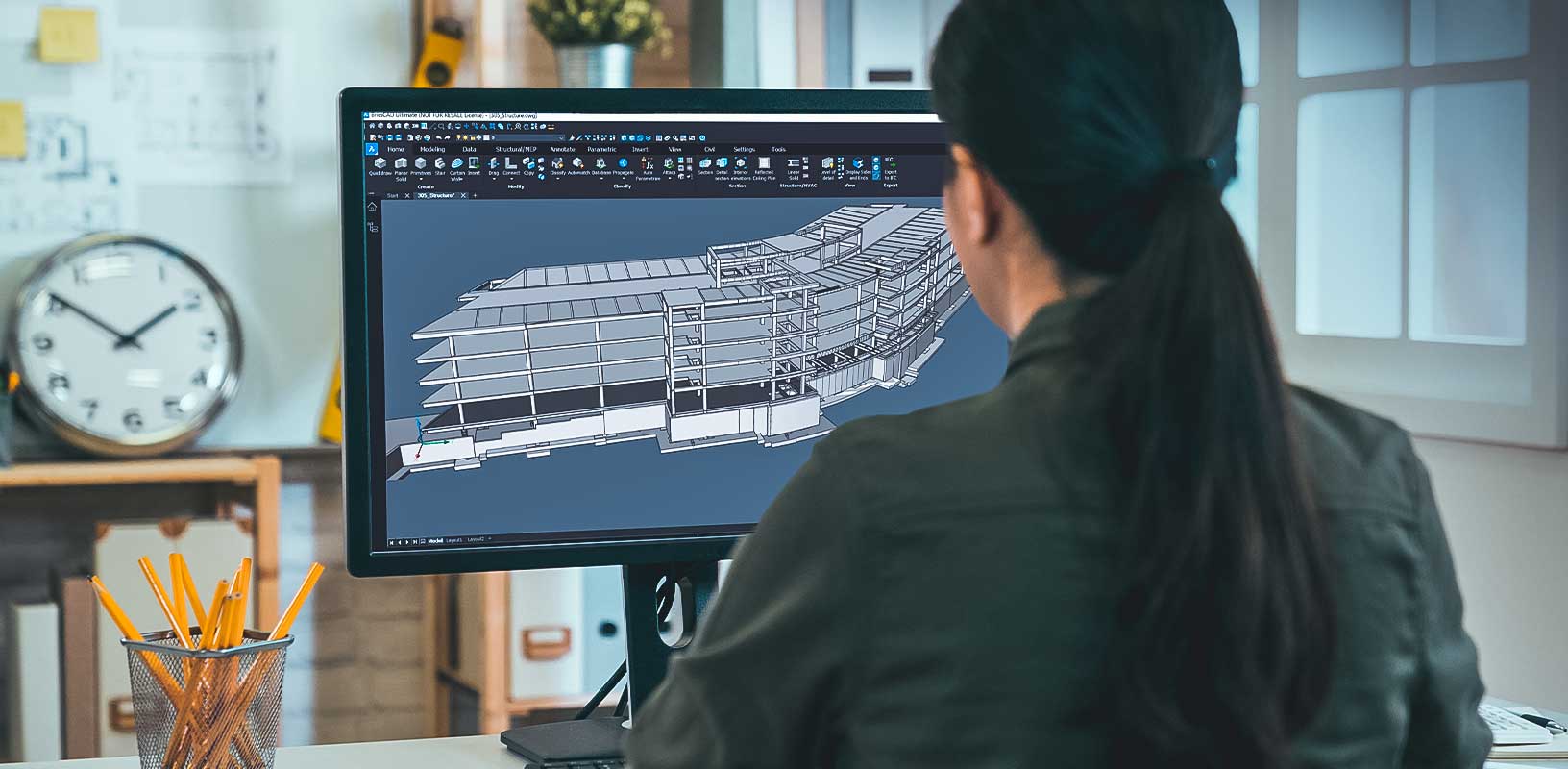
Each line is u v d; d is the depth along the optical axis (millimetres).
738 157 1271
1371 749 709
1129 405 662
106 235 2836
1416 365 2172
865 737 676
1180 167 690
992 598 658
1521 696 2008
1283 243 2422
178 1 2951
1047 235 716
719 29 2918
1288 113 2412
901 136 1298
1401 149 2227
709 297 1271
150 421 2855
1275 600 637
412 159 1215
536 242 1240
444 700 3086
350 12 3041
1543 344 1941
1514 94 2043
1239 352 649
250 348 3020
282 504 3061
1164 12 697
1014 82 693
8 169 2871
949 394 1335
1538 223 1951
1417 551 746
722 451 1280
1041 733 649
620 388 1260
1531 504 1991
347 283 1206
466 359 1229
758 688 691
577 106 1236
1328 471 725
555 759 1219
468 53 3074
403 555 1222
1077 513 666
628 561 1262
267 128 3010
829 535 685
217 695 1102
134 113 2939
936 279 1321
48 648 2686
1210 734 631
